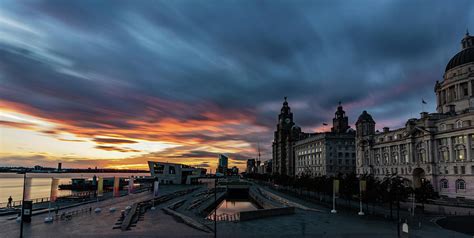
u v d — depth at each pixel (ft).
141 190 575.38
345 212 278.26
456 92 450.30
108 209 289.94
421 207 306.96
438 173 390.01
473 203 324.19
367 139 545.03
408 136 438.40
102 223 215.51
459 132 362.12
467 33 478.59
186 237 170.91
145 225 209.26
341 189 351.67
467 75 435.12
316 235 177.78
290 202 338.75
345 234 180.96
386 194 248.52
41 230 190.39
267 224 213.46
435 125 401.90
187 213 273.13
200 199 409.08
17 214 253.44
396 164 468.75
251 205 471.21
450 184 371.56
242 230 191.62
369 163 535.19
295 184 509.76
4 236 172.76
